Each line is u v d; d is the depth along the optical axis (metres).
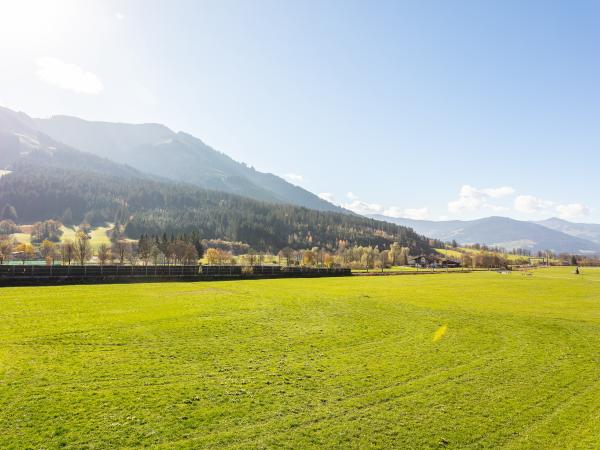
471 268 190.12
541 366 24.66
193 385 19.30
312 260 172.12
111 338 27.05
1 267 59.25
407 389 20.02
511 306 50.16
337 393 19.09
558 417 17.42
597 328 36.75
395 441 14.79
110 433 14.36
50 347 24.41
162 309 39.09
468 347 28.77
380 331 33.09
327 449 13.99
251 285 70.62
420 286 78.12
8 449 13.00
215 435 14.58
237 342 27.67
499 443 15.05
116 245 182.38
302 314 39.56
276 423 15.73
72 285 60.53
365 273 121.25
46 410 15.91
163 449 13.46
